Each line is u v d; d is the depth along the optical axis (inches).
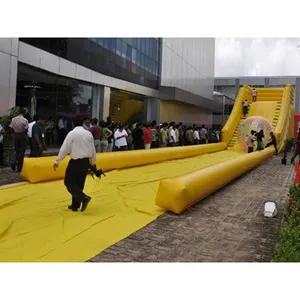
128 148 647.1
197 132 829.2
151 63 917.2
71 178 236.7
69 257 164.9
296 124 1109.1
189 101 1063.0
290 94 982.4
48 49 558.6
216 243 187.5
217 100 1486.2
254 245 185.2
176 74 1076.5
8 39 465.7
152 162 507.8
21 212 232.2
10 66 471.2
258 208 267.4
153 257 166.9
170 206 240.8
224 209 261.4
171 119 1029.8
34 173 312.7
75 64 609.0
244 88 986.1
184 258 166.4
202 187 269.9
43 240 184.7
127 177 381.1
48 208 243.9
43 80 575.8
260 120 766.5
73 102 637.9
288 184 385.4
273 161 648.4
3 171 380.8
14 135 395.5
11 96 476.1
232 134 882.1
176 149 584.1
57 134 609.6
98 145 463.5
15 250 171.3
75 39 614.2
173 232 204.2
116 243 184.2
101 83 689.6
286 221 228.5
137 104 877.8
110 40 725.3
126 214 239.1
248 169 468.4
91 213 236.2
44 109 582.6
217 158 645.9
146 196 295.6
